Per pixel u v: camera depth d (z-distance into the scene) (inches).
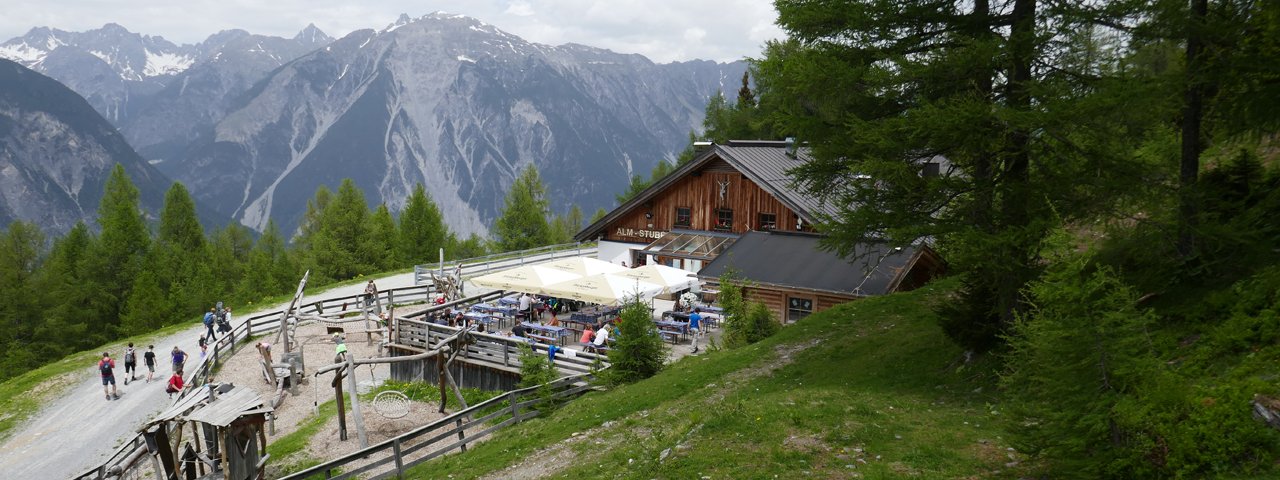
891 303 885.8
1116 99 443.2
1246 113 516.4
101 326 2381.9
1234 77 485.7
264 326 1553.9
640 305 871.7
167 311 2234.3
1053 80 494.9
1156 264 522.3
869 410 522.6
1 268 2256.4
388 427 906.1
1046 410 317.4
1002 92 530.0
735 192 1449.3
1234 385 322.3
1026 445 332.8
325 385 1110.4
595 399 784.9
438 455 740.7
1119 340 298.4
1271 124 506.3
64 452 988.6
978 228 513.7
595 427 666.8
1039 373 324.5
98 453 977.5
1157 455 305.7
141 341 1599.4
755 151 1524.4
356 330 1453.0
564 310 1347.2
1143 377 303.1
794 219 1380.4
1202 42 486.3
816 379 664.4
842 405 541.0
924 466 417.1
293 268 2847.0
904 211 553.9
